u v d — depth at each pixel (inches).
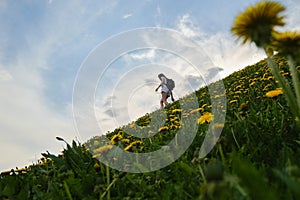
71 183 71.9
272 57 43.8
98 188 64.4
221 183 29.1
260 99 163.8
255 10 38.3
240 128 90.1
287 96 43.4
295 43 40.3
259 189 30.2
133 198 62.8
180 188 56.0
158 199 56.4
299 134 72.5
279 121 93.0
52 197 70.1
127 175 70.3
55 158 106.3
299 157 56.8
